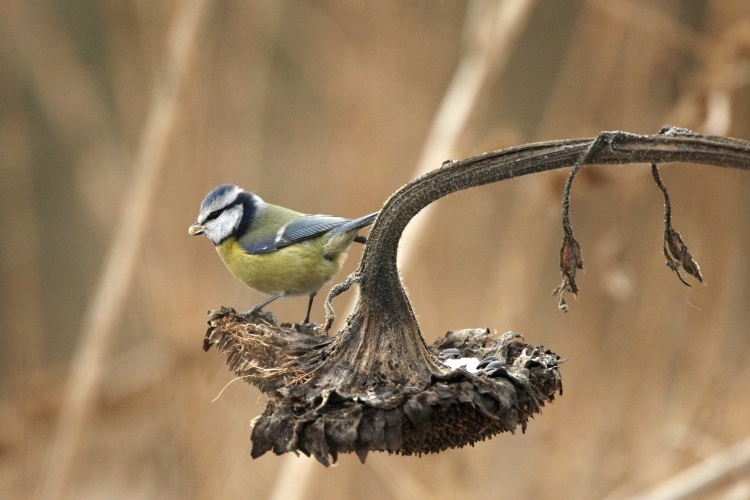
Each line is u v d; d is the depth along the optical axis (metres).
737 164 3.51
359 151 11.77
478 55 9.22
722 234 11.09
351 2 12.26
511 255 11.01
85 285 18.56
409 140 11.75
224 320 4.13
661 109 11.03
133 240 10.26
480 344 4.13
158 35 11.70
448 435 3.53
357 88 11.95
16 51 13.88
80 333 18.36
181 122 10.23
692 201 11.27
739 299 11.35
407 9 12.16
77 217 18.70
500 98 15.55
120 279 10.32
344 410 3.47
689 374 10.94
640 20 9.73
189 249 11.20
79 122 13.14
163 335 10.89
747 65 8.59
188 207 11.15
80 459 10.86
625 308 11.73
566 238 3.55
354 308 3.81
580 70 11.53
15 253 13.48
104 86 16.11
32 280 13.51
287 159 13.87
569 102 11.53
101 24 16.86
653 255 11.42
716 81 8.62
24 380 12.34
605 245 9.88
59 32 13.48
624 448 10.97
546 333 12.66
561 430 11.34
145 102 12.06
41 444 11.98
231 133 11.98
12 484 11.73
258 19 12.55
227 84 12.21
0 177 13.87
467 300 11.64
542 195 10.10
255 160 12.05
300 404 3.55
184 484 10.58
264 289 8.58
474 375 3.57
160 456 11.47
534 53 16.45
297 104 13.99
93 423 11.45
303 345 3.93
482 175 3.70
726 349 11.14
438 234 11.93
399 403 3.46
